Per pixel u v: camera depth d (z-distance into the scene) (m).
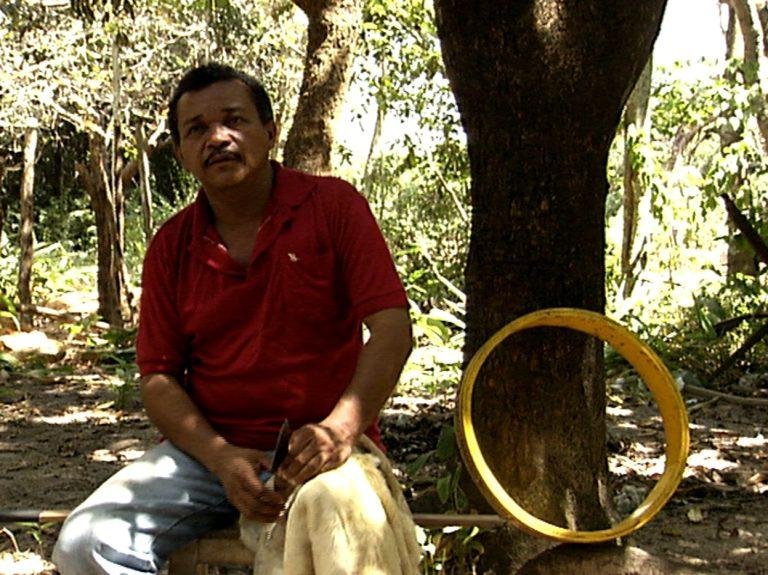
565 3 3.46
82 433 7.25
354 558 2.58
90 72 13.09
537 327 3.66
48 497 5.59
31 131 13.74
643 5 3.47
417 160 13.23
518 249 3.67
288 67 15.53
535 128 3.57
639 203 11.84
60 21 12.70
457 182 13.86
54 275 17.39
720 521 5.07
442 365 9.32
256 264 2.89
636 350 3.11
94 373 10.07
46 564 4.45
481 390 3.76
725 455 6.37
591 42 3.47
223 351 2.94
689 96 13.49
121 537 2.76
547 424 3.67
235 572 3.96
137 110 13.60
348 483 2.67
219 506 2.91
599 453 3.75
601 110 3.56
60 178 21.62
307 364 2.91
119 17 12.49
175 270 3.01
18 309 13.79
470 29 3.55
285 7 15.36
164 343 3.00
